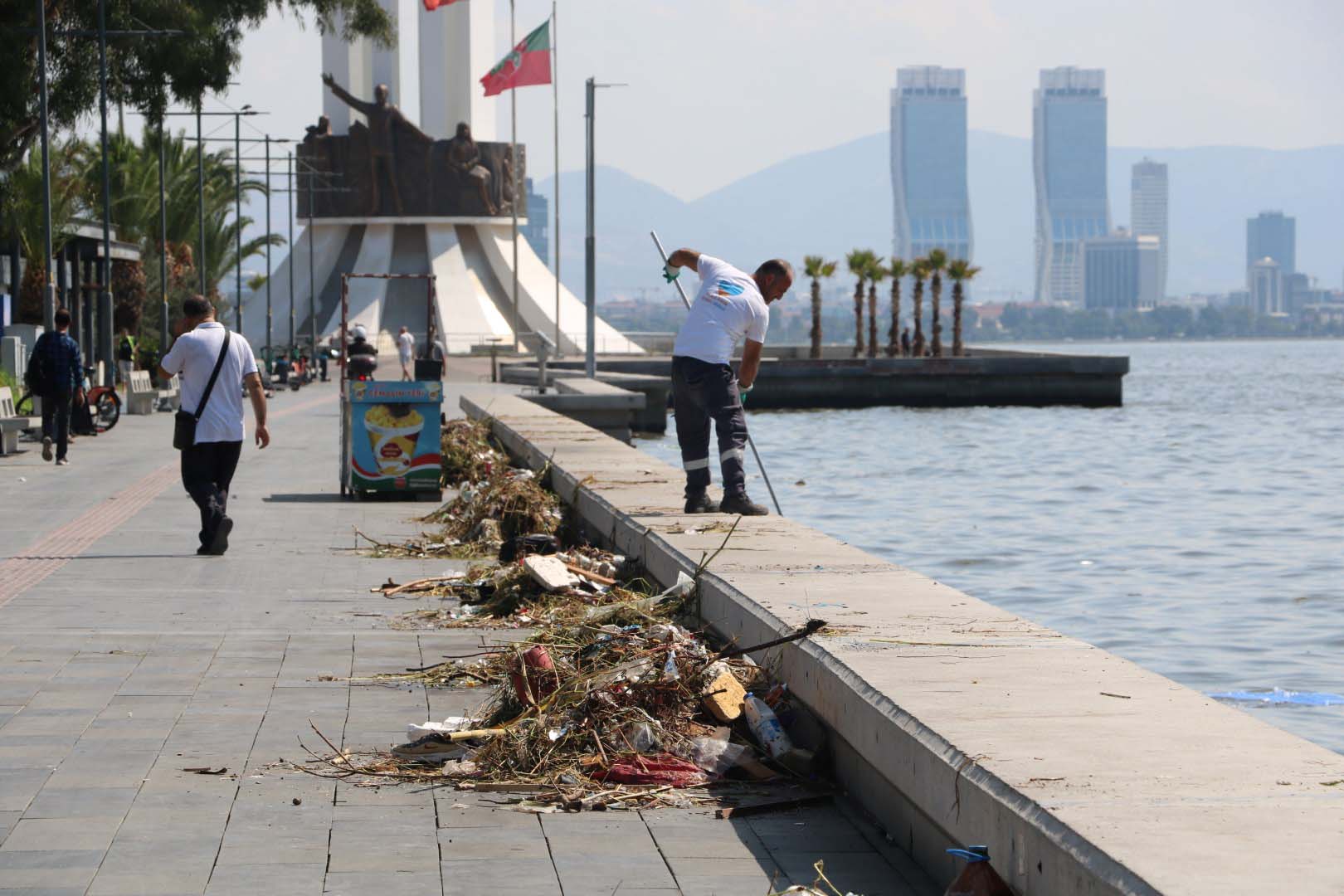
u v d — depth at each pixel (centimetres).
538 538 1466
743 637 892
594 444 2242
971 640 775
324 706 901
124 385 5125
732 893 589
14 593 1338
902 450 5656
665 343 13625
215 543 1586
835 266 10931
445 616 1220
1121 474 4634
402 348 6850
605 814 693
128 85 5403
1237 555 2692
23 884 590
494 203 13512
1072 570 2505
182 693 935
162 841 645
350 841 647
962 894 527
